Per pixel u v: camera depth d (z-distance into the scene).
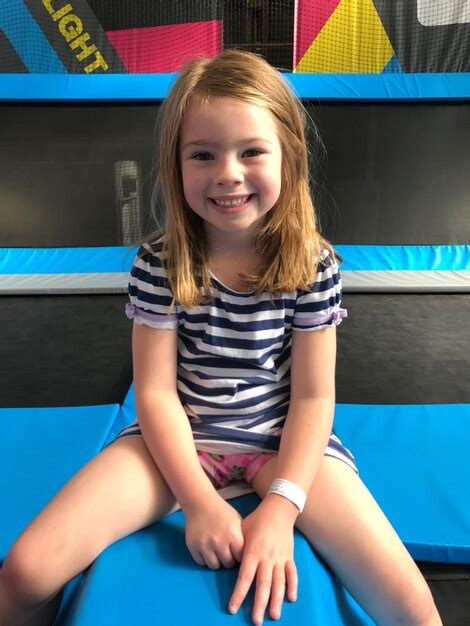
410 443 1.42
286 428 0.92
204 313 0.93
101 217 3.38
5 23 3.44
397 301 2.68
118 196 3.38
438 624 0.80
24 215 3.38
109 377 1.96
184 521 0.87
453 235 3.35
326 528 0.80
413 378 1.94
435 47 3.46
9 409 1.64
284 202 0.95
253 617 0.68
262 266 0.94
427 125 3.38
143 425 0.91
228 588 0.73
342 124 3.38
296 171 0.95
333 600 0.77
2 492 1.21
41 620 0.83
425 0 3.39
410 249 3.22
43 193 3.38
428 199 3.39
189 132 0.86
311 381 0.95
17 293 2.77
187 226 0.95
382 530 0.80
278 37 3.69
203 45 3.53
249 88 0.85
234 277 0.94
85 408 1.64
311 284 0.94
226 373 0.95
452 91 3.32
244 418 0.94
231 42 3.71
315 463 0.86
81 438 1.47
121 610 0.69
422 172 3.40
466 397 1.81
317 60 3.55
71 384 1.91
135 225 3.37
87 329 2.38
